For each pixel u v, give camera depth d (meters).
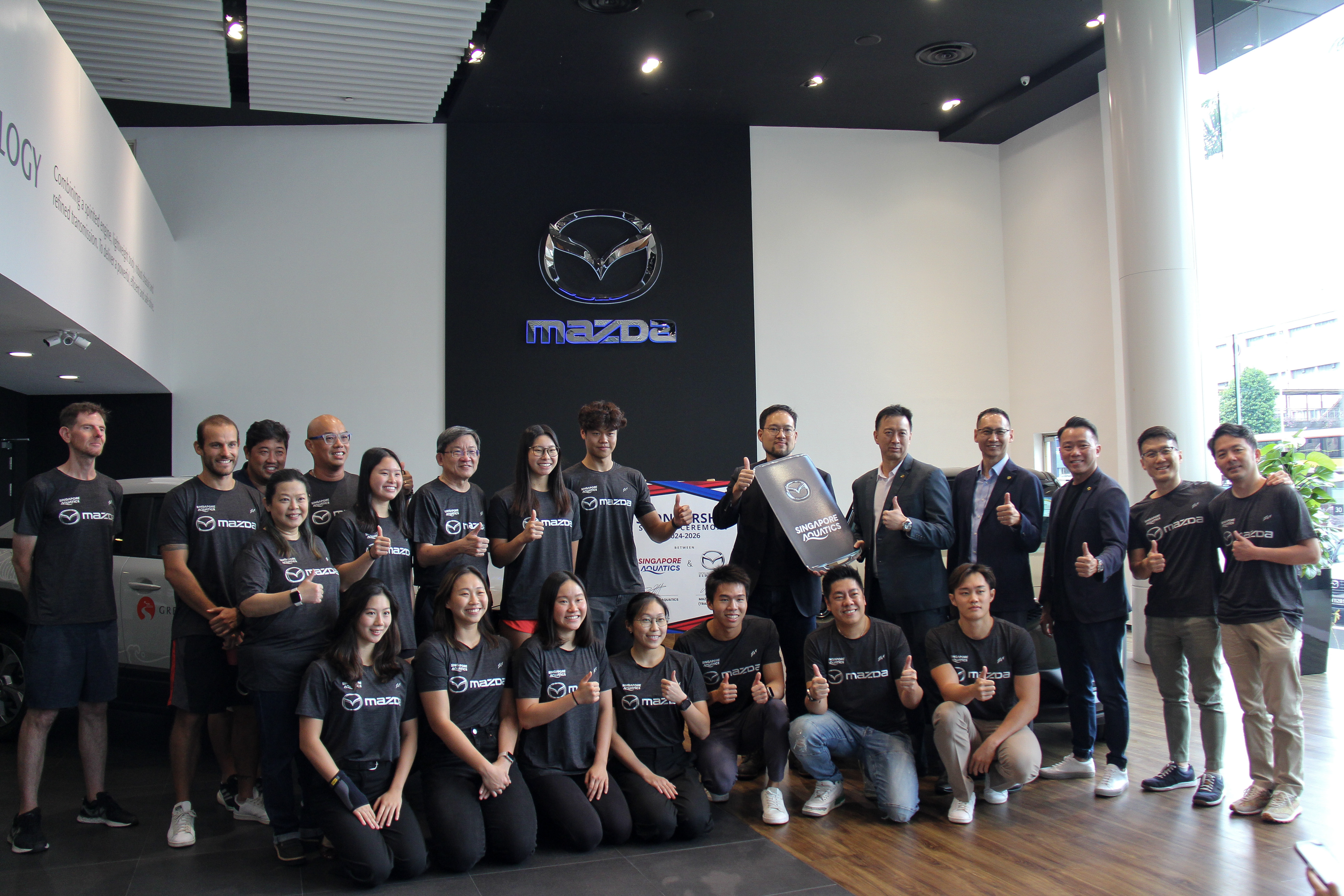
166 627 4.60
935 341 9.80
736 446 9.24
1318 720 5.04
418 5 6.39
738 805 3.95
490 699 3.50
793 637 4.34
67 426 3.62
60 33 6.50
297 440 8.59
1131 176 6.66
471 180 9.00
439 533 3.87
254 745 3.81
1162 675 3.96
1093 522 4.00
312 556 3.49
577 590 3.55
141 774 4.48
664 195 9.29
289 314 8.65
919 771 4.13
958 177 9.97
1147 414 6.58
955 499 4.50
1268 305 7.17
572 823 3.37
